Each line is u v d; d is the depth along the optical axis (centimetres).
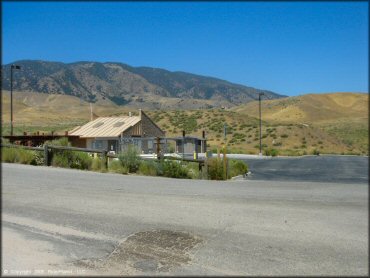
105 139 4416
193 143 5184
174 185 1525
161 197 1194
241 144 7938
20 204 1041
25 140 3578
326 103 14625
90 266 662
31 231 824
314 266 659
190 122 9481
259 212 1002
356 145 8694
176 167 2022
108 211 991
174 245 758
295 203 1132
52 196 1152
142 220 916
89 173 1805
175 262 680
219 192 1348
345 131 10031
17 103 14150
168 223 894
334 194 1343
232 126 9031
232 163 2414
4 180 1411
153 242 774
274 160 4406
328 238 791
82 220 909
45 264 662
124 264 672
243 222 905
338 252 718
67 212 974
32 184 1348
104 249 738
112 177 1692
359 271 638
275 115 13625
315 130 8731
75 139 4444
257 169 3028
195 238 797
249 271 644
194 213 985
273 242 771
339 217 951
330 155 6388
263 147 7569
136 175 1947
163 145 4688
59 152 2062
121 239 790
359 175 2458
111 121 4822
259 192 1379
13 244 744
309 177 2311
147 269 653
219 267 660
